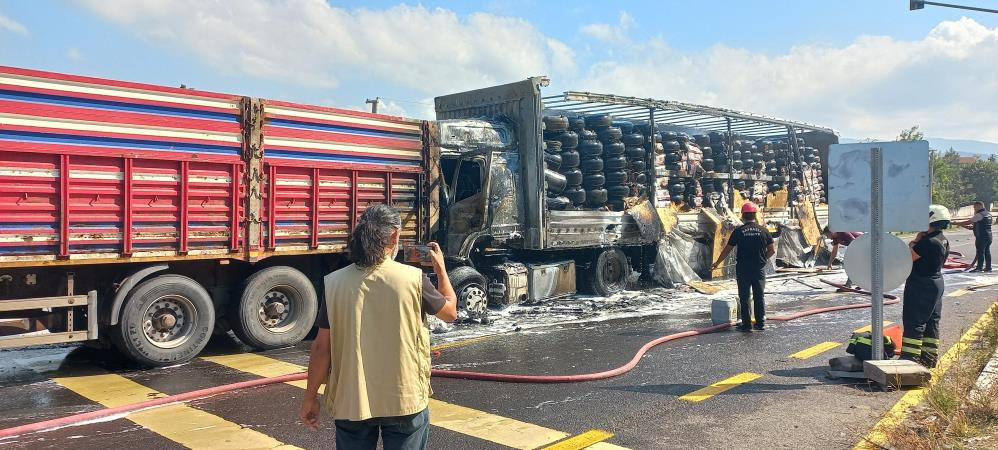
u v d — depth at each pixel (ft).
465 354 26.78
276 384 22.41
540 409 19.29
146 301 24.76
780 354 26.50
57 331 24.03
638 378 22.82
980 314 34.91
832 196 22.27
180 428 17.80
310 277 30.99
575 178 42.63
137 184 24.54
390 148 32.60
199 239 26.14
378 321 9.76
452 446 16.26
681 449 15.93
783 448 15.93
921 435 16.43
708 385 21.81
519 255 41.63
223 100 26.68
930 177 20.75
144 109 24.71
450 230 37.14
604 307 39.63
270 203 28.07
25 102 22.15
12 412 19.35
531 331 32.01
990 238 55.98
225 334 31.71
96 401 20.52
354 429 9.82
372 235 9.96
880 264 21.54
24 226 22.25
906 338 23.11
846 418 18.13
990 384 19.70
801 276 55.01
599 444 16.33
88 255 23.57
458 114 43.52
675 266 48.57
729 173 54.65
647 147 48.03
